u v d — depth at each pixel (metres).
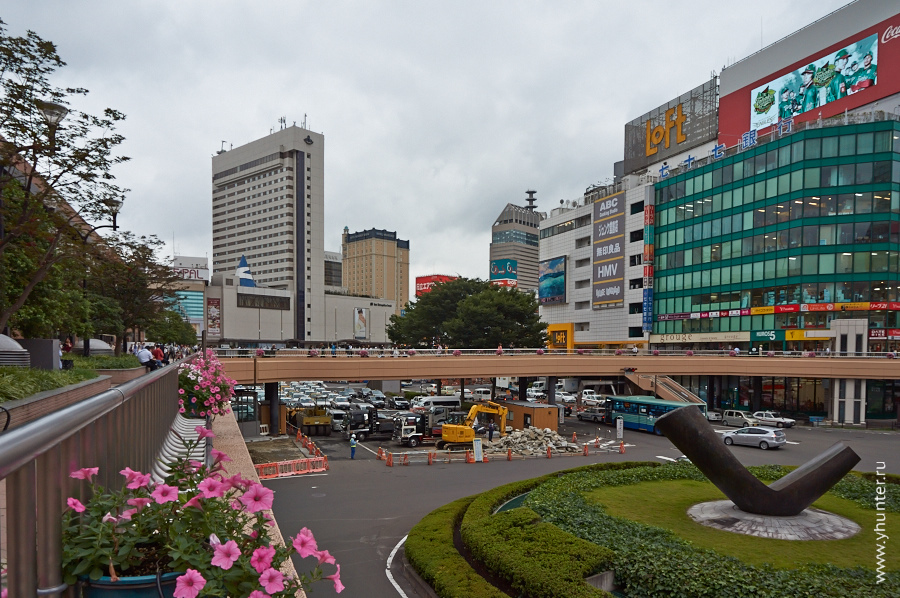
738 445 36.50
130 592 3.09
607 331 75.62
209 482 3.40
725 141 67.00
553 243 86.88
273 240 131.50
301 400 60.41
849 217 51.00
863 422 46.53
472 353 50.22
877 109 52.41
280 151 131.62
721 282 60.75
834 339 50.31
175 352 36.59
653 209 69.31
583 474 22.16
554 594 10.92
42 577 2.85
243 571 3.16
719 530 14.86
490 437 38.28
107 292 35.12
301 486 24.66
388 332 71.75
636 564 12.16
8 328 22.44
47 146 14.73
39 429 2.43
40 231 16.05
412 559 14.34
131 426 6.01
